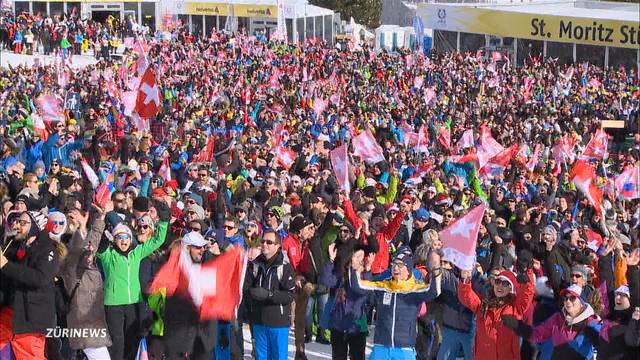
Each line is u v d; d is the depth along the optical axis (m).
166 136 39.56
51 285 15.22
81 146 32.19
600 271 18.50
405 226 21.61
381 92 65.25
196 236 16.20
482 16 92.00
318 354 20.19
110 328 16.89
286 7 102.38
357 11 127.00
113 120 46.03
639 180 27.33
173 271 16.20
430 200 26.34
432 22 93.69
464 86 70.81
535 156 37.38
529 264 18.72
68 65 71.12
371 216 21.48
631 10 96.62
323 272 18.25
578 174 23.80
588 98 69.00
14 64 79.56
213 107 54.84
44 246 14.89
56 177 23.42
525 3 99.88
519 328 15.77
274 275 17.20
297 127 46.47
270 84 64.25
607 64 90.44
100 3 100.75
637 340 14.60
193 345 16.22
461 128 48.09
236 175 30.92
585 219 26.17
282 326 17.31
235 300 16.34
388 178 30.20
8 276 14.80
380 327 16.22
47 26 85.88
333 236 19.94
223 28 104.44
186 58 78.69
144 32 88.75
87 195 22.77
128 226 17.59
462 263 16.25
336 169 23.98
